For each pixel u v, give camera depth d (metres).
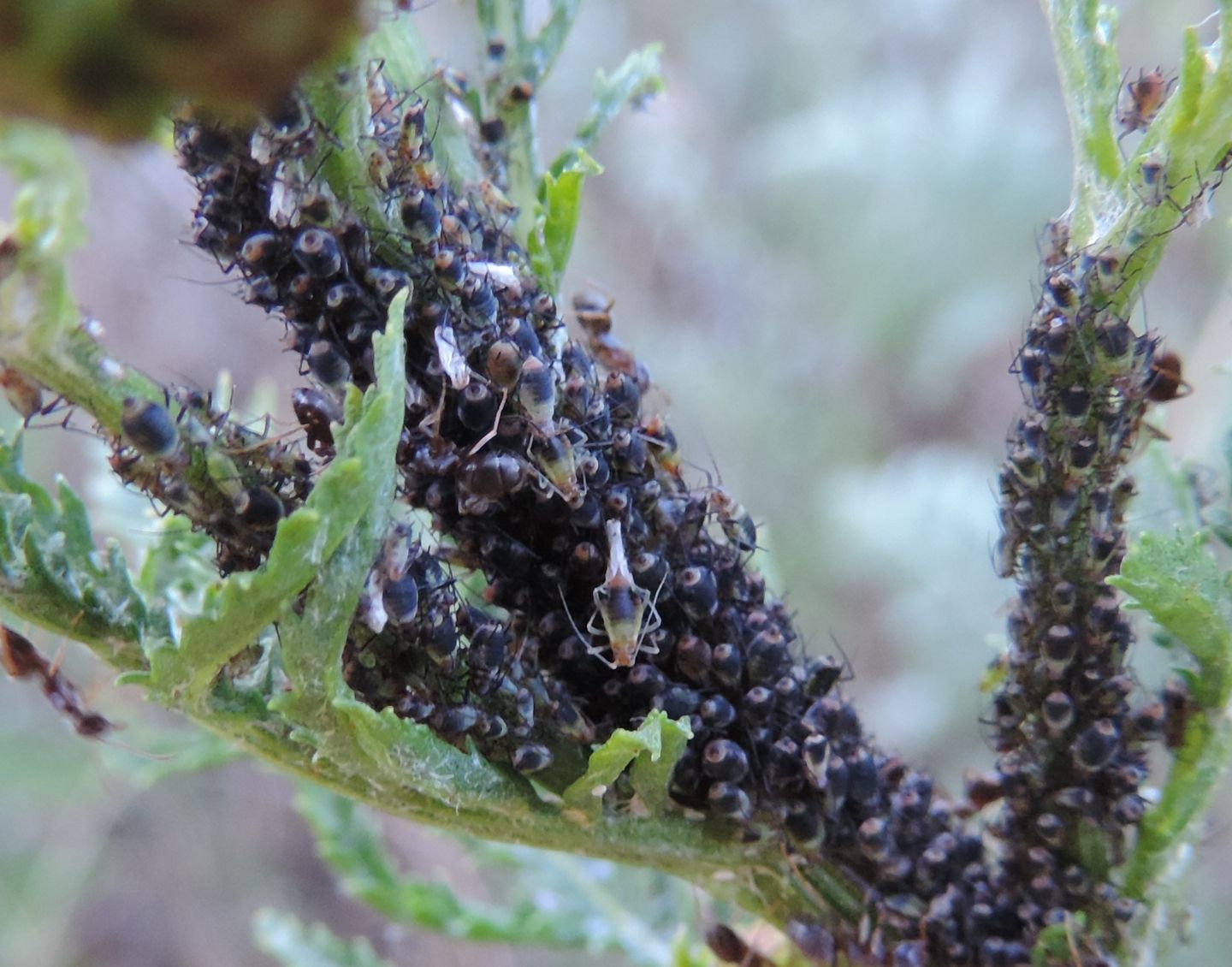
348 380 0.06
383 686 0.06
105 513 0.08
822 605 0.18
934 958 0.06
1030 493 0.06
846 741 0.06
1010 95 0.21
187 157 0.05
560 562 0.06
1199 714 0.06
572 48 0.23
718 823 0.06
